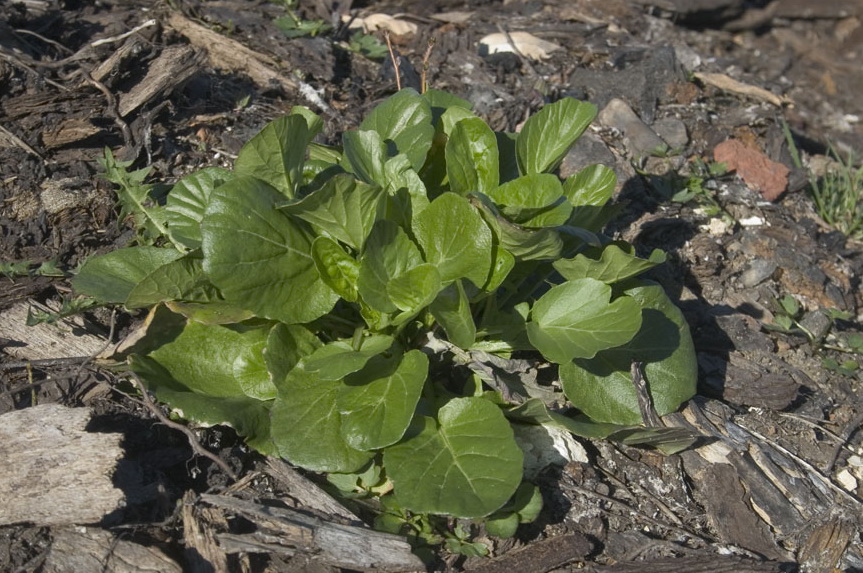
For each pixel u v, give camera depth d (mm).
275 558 742
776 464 869
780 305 1010
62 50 1023
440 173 857
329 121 1047
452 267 765
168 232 853
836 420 926
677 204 1064
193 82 1045
